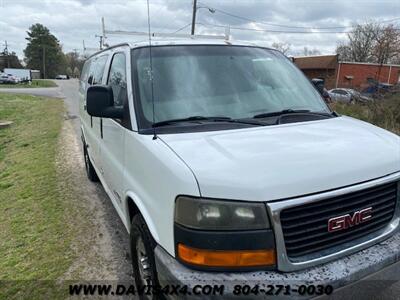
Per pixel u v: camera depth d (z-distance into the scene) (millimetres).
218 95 3217
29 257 4199
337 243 2328
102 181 4766
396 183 2588
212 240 2133
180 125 2920
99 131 4582
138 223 2908
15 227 5070
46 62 103375
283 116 3186
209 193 2145
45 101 24453
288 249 2172
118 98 3471
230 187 2129
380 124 11562
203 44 3604
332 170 2305
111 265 3891
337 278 2215
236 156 2350
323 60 46625
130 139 3033
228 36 4434
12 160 9102
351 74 44719
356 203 2371
